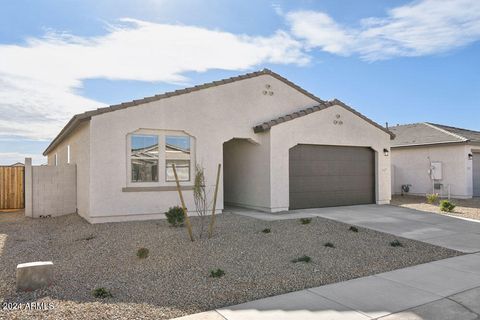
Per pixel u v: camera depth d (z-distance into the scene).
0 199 16.45
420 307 4.96
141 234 9.07
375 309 4.87
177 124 12.25
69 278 6.02
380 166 16.50
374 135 16.36
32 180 13.30
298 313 4.70
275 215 12.52
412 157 23.06
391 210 14.39
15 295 5.26
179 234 8.99
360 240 9.02
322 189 15.01
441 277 6.36
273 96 14.46
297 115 14.08
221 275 6.10
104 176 11.10
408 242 9.02
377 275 6.43
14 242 9.09
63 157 17.62
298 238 8.88
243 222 10.91
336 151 15.49
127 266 6.63
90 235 9.25
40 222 12.20
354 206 15.55
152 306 4.88
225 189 16.28
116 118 11.29
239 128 13.57
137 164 11.69
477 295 5.45
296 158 14.38
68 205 13.80
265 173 13.65
